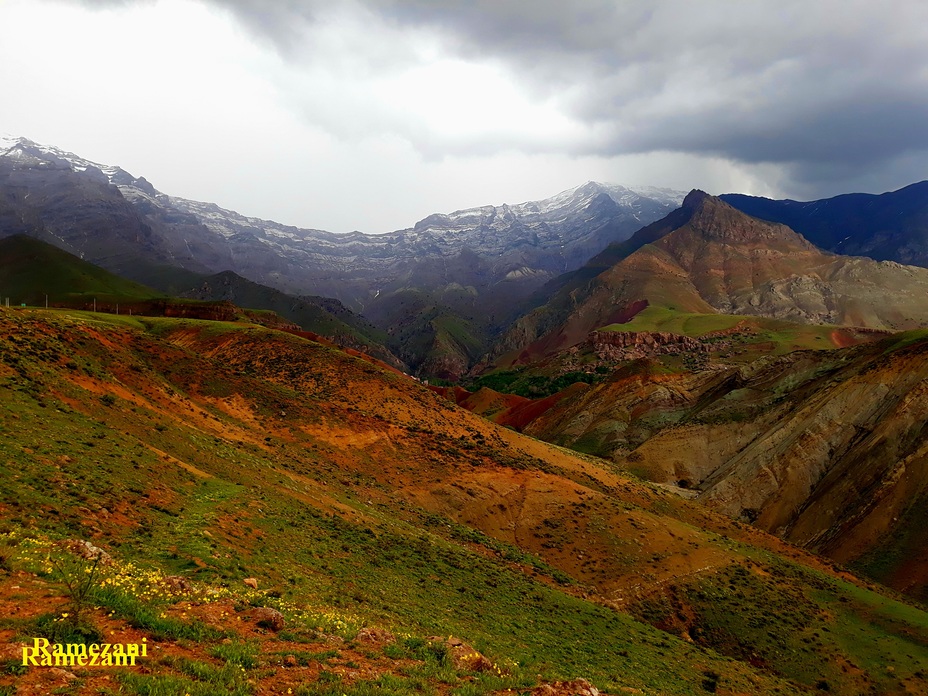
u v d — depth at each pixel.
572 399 192.38
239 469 45.38
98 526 24.72
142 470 34.09
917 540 88.50
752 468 118.50
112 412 42.56
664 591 58.78
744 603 59.28
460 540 56.38
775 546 83.50
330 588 28.55
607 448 152.62
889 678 51.00
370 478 65.38
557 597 46.25
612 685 26.22
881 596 68.94
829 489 106.75
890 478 98.38
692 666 40.78
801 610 59.72
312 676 15.61
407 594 33.72
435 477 69.62
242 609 19.77
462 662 19.83
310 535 37.38
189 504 32.75
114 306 155.88
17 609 15.10
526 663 26.45
